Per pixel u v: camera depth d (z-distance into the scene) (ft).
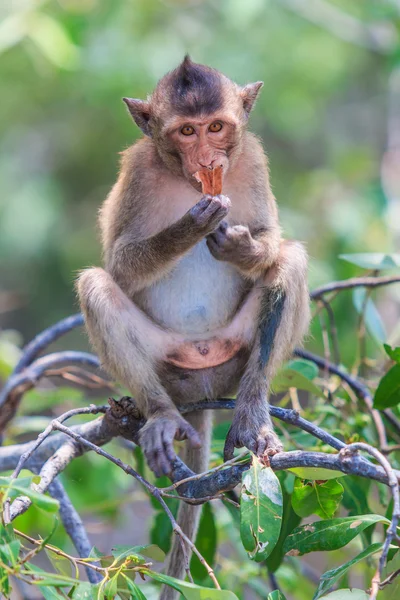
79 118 91.50
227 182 34.94
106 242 36.29
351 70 92.12
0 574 21.58
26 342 89.10
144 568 23.13
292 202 74.02
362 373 39.99
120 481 44.37
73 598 22.16
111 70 76.02
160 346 33.35
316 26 86.89
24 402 43.65
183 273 34.68
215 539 34.50
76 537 33.22
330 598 23.43
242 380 32.01
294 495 27.94
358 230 58.23
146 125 35.60
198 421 34.47
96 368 44.42
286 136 94.12
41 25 64.08
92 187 92.43
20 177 90.33
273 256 32.91
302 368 35.14
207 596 22.07
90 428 31.40
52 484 33.86
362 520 24.99
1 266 88.58
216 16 84.23
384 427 37.40
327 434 27.66
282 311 32.73
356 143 97.14
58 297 89.30
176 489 28.17
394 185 66.85
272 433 29.84
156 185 34.99
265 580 42.37
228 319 34.88
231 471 26.73
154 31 80.18
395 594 28.17
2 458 35.63
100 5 76.59
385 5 64.85
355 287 38.06
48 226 88.43
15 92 88.89
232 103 34.04
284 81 86.84
